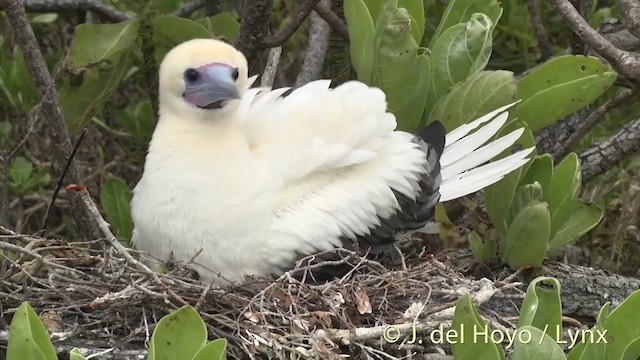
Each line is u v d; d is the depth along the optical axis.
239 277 10.42
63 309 9.93
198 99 10.62
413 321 9.87
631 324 9.28
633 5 10.30
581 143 14.79
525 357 8.92
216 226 10.30
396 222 11.10
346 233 10.62
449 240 12.26
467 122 11.59
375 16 12.42
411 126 11.86
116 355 9.59
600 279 11.57
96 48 12.45
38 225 14.23
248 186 10.39
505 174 11.34
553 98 11.59
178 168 10.42
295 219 10.45
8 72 14.08
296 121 10.91
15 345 8.52
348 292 10.10
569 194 11.50
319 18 13.69
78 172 12.15
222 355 8.46
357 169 10.95
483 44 11.72
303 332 9.68
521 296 10.54
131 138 14.89
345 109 10.98
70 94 12.56
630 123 13.05
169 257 10.41
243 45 11.98
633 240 14.09
